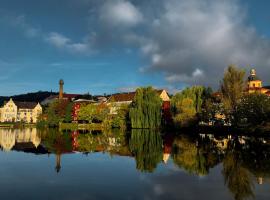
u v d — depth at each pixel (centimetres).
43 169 3606
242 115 8244
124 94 19138
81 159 4431
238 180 2983
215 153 4956
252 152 5041
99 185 2783
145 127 10806
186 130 10075
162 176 3195
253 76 14475
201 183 2856
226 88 8975
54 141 7400
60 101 16125
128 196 2405
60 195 2441
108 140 7606
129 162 4159
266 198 2383
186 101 10288
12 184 2822
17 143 6850
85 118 14512
